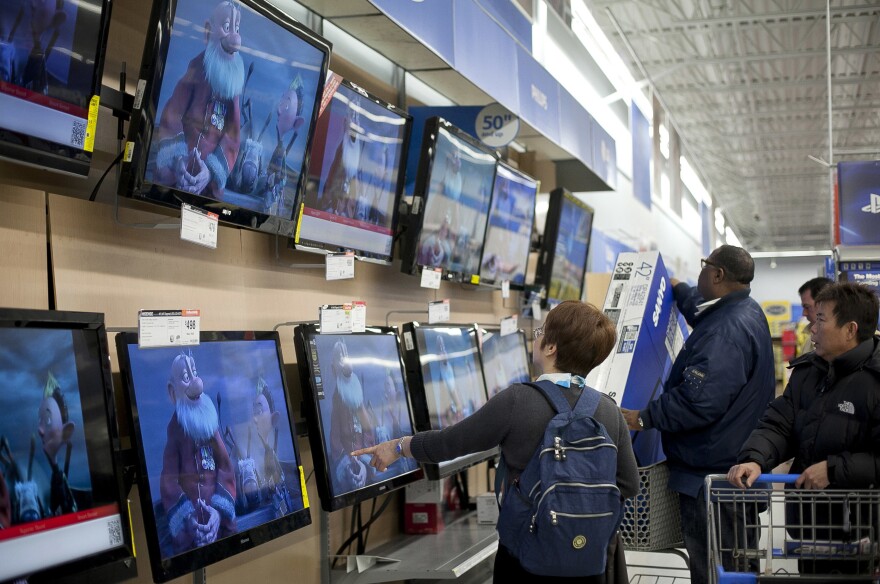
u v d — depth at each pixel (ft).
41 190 7.16
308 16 11.48
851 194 18.65
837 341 8.61
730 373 11.08
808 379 9.24
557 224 18.70
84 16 6.35
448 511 14.70
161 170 7.30
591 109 32.73
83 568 5.79
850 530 8.07
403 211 12.79
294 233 9.64
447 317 13.12
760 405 11.48
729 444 11.23
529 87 16.37
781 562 8.98
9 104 5.84
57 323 5.90
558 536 7.33
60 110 6.27
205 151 7.81
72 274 7.14
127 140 7.07
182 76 7.32
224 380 7.77
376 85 13.51
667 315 13.62
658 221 47.85
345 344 10.01
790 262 59.11
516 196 16.20
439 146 12.48
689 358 11.64
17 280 6.60
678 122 58.03
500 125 15.28
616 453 7.93
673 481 11.62
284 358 10.37
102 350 6.26
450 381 12.69
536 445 7.76
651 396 13.16
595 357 8.13
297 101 9.02
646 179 34.94
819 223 107.45
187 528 6.91
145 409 6.72
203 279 8.93
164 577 6.56
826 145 66.69
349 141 10.49
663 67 45.47
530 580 7.70
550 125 17.62
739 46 41.91
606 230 32.55
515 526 7.61
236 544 7.49
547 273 18.79
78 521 5.81
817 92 52.49
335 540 11.34
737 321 11.44
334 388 9.55
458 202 13.57
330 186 10.24
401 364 11.39
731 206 95.14
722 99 53.67
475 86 14.46
